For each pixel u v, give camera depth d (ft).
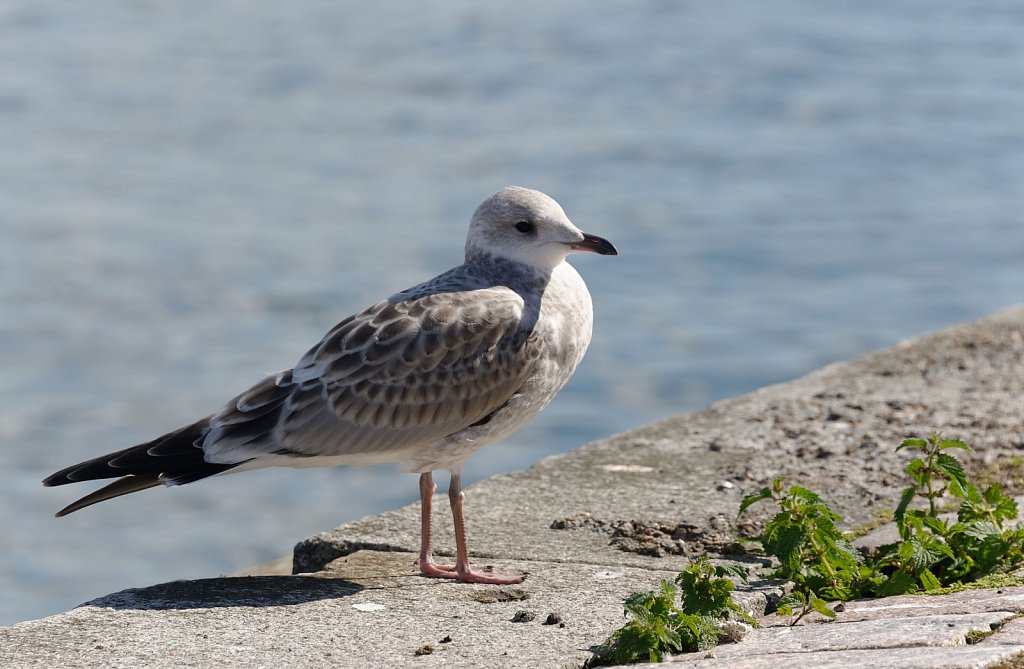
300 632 18.88
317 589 20.83
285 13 239.50
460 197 119.75
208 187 125.49
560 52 197.98
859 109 154.51
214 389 78.33
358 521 24.40
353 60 197.26
